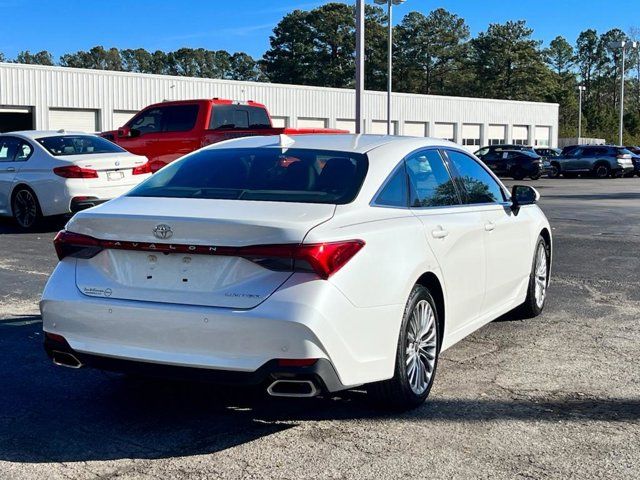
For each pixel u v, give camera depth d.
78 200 11.86
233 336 3.76
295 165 4.66
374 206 4.37
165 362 3.88
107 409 4.59
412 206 4.73
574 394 4.83
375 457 3.85
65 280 4.22
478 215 5.45
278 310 3.71
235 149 5.08
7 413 4.50
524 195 6.11
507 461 3.81
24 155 12.48
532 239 6.56
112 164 12.23
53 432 4.21
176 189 4.60
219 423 4.35
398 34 102.88
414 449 3.96
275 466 3.75
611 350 5.86
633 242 12.30
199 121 14.90
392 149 4.89
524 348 5.90
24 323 6.59
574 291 8.20
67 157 12.14
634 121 107.31
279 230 3.80
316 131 13.22
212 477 3.62
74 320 4.12
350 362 3.91
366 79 101.62
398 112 54.12
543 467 3.74
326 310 3.75
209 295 3.86
